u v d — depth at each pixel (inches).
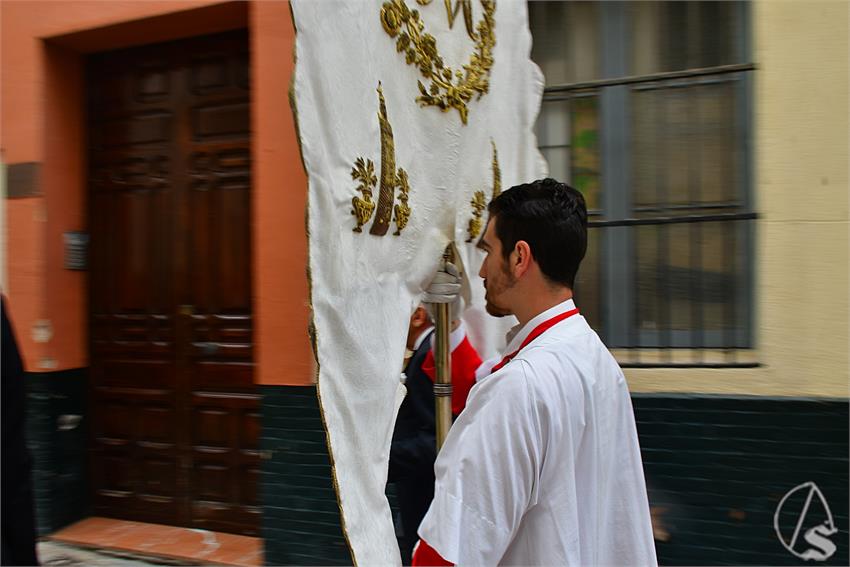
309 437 125.9
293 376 126.3
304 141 55.7
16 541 62.8
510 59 106.2
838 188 117.5
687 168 131.2
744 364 122.2
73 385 150.9
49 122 145.9
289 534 127.8
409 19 73.2
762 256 121.5
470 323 101.0
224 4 130.6
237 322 142.6
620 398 56.8
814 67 118.5
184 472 147.0
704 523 123.1
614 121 135.3
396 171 70.5
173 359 148.0
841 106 117.3
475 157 91.7
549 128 139.1
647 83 133.0
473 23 91.4
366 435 63.3
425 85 77.4
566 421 50.4
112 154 152.6
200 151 145.1
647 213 133.5
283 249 126.0
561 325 55.7
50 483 144.9
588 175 136.9
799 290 119.4
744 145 127.5
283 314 126.5
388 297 70.1
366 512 61.3
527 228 55.9
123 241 151.9
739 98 127.7
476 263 95.5
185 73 146.3
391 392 68.7
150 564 133.8
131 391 151.3
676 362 129.1
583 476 52.4
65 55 149.3
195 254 145.9
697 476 123.4
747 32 127.3
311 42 56.9
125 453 152.1
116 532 144.9
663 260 131.4
